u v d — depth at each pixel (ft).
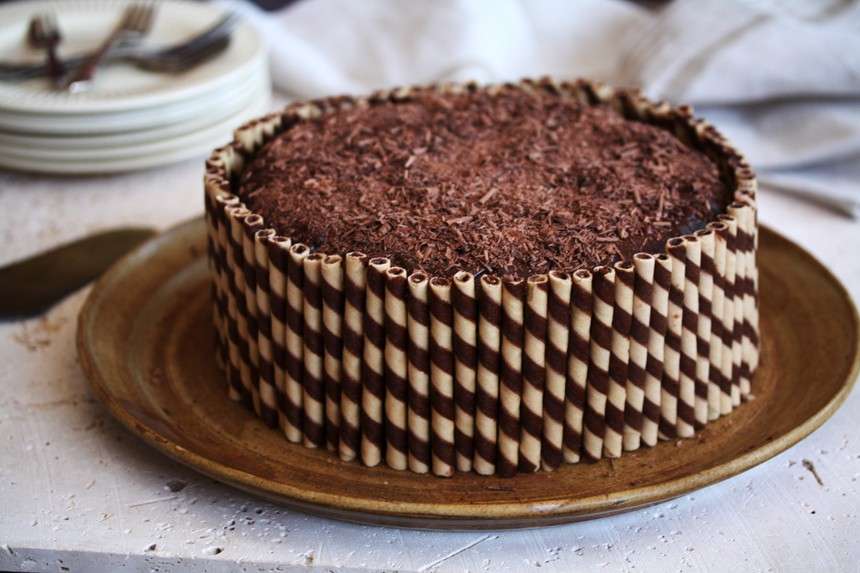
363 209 2.56
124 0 3.78
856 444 2.59
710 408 2.58
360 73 3.76
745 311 2.60
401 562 2.40
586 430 2.49
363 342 2.46
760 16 3.46
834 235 3.14
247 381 2.64
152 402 2.65
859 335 2.67
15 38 3.60
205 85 3.31
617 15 3.86
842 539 2.42
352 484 2.47
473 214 2.53
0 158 3.31
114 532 2.44
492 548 2.43
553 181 2.63
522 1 3.86
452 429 2.47
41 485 2.53
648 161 2.67
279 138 2.77
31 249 3.14
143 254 2.95
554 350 2.42
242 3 3.85
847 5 3.58
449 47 3.66
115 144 3.29
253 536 2.44
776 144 3.33
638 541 2.43
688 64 3.41
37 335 2.87
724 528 2.45
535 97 2.91
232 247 2.55
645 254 2.42
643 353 2.45
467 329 2.40
